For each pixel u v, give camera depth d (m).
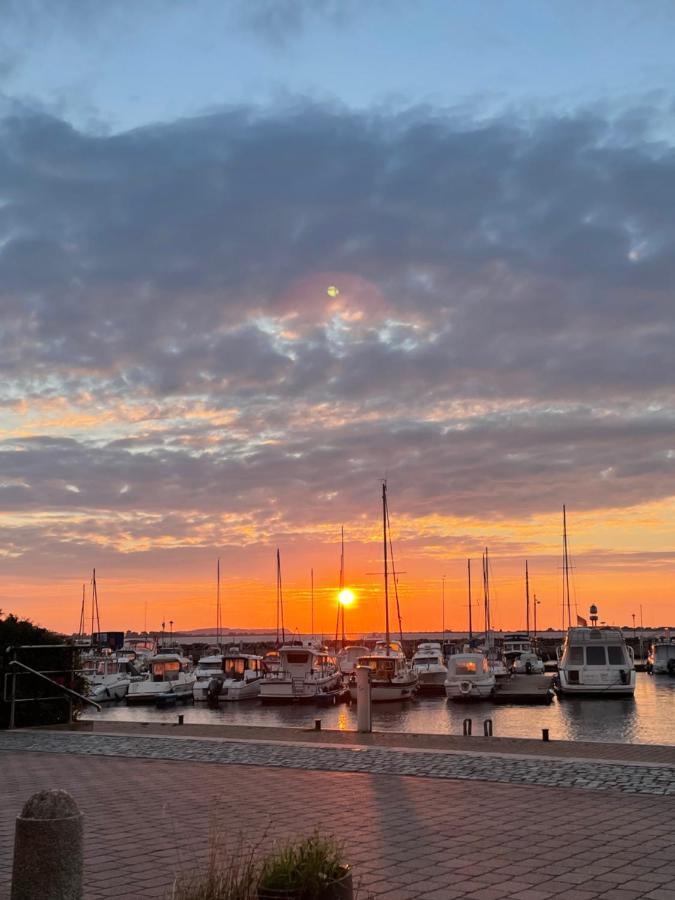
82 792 12.22
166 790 12.30
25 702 21.23
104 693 56.62
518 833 9.38
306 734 18.75
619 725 38.00
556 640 121.12
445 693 54.72
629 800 11.04
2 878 7.79
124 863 8.43
